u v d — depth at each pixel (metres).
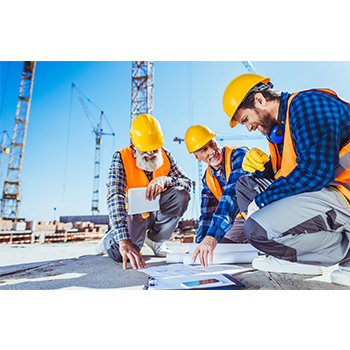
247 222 1.47
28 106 23.84
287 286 1.27
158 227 2.30
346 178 1.26
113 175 1.99
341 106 1.25
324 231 1.33
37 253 2.96
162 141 2.13
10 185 22.55
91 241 9.26
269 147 1.78
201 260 1.56
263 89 1.47
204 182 2.54
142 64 18.95
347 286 1.25
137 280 1.42
